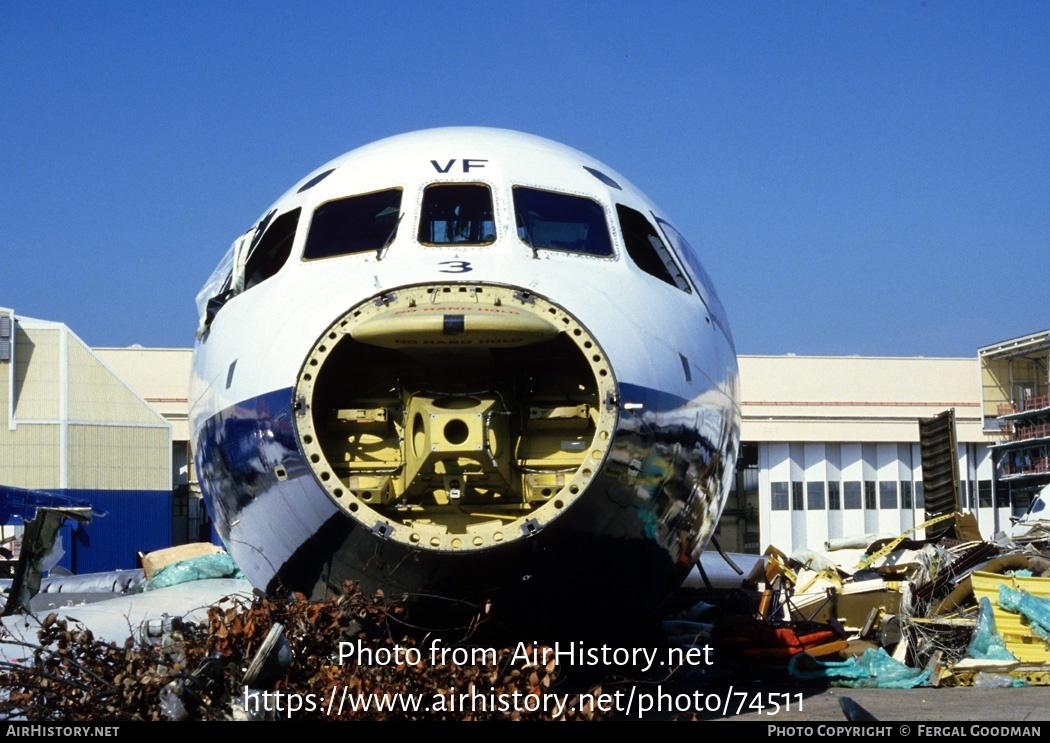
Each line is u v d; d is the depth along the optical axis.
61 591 15.96
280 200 9.68
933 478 21.08
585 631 8.23
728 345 9.80
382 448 7.68
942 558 14.14
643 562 8.33
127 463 47.62
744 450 56.00
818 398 55.56
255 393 7.96
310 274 8.30
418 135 9.56
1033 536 21.86
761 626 11.16
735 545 55.41
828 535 55.53
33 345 46.69
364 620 7.69
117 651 6.99
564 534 7.45
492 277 7.86
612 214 8.88
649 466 7.92
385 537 7.17
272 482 7.88
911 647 11.81
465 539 7.18
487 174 8.72
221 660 6.96
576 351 7.80
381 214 8.55
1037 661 11.31
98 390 47.47
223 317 8.98
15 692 6.81
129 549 47.22
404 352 7.45
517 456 7.66
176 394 54.09
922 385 55.91
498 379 7.74
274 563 8.43
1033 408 52.09
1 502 27.25
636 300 8.32
